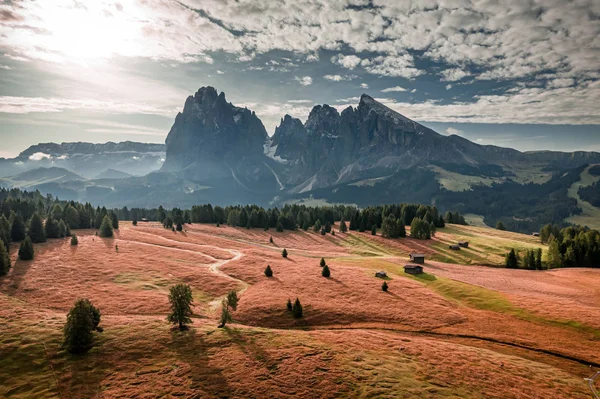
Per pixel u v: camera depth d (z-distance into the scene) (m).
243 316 70.62
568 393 42.62
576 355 54.06
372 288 89.38
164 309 71.56
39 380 41.31
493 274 116.00
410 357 50.31
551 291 92.81
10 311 63.53
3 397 38.03
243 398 37.97
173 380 41.38
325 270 101.31
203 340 53.06
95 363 45.25
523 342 58.81
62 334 52.84
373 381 41.97
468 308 77.62
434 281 99.31
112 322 59.53
